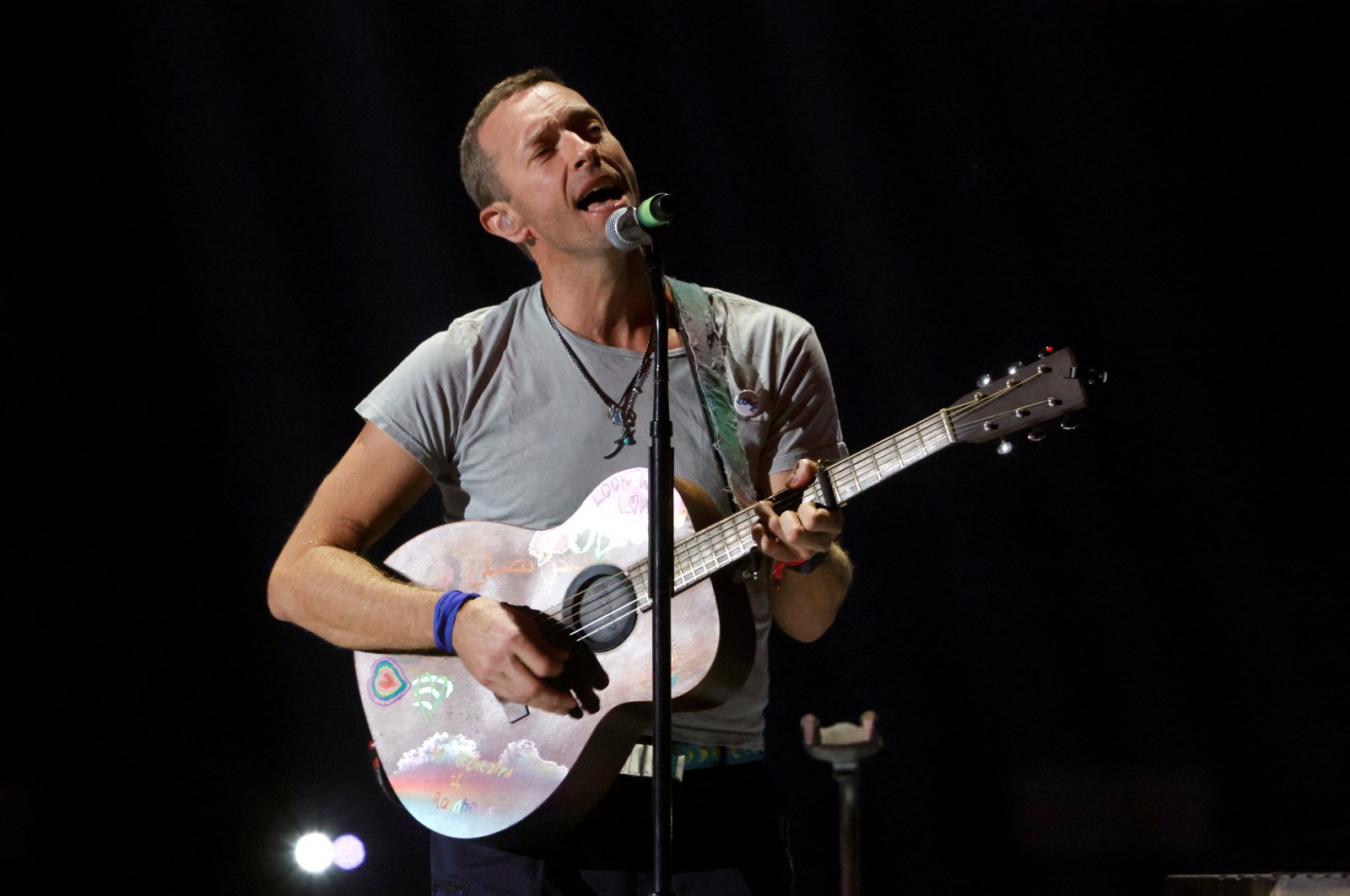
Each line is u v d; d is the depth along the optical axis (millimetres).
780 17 19859
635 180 10148
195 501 18578
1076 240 19562
